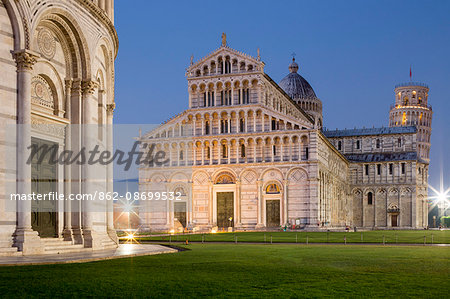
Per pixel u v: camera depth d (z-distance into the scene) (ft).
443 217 613.93
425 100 627.05
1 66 96.32
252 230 337.72
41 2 103.96
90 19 123.13
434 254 120.88
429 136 623.77
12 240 95.20
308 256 111.55
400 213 495.82
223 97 352.49
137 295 56.54
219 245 163.32
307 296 57.41
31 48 100.53
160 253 115.65
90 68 120.67
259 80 344.90
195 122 355.56
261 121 346.13
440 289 63.10
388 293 59.98
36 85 109.81
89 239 114.83
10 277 66.95
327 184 377.71
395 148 513.86
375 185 505.66
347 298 56.49
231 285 64.34
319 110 545.44
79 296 55.47
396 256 113.19
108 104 141.18
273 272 78.28
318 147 343.67
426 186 544.21
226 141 351.25
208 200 351.25
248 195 346.33
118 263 87.97
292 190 338.54
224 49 352.90
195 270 79.46
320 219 341.62
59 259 88.58
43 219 110.83
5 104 96.37
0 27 96.84
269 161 343.67
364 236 240.73
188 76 358.23
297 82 539.29
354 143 526.16
